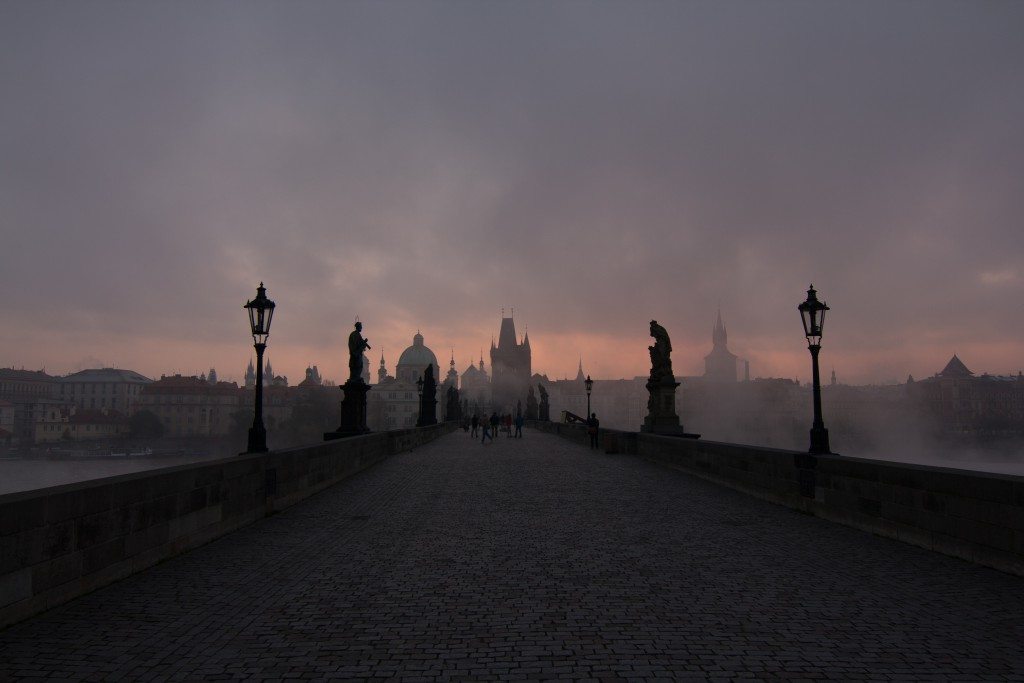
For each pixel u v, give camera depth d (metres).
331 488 19.86
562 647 6.86
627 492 18.94
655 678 6.12
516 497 17.89
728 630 7.34
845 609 8.05
